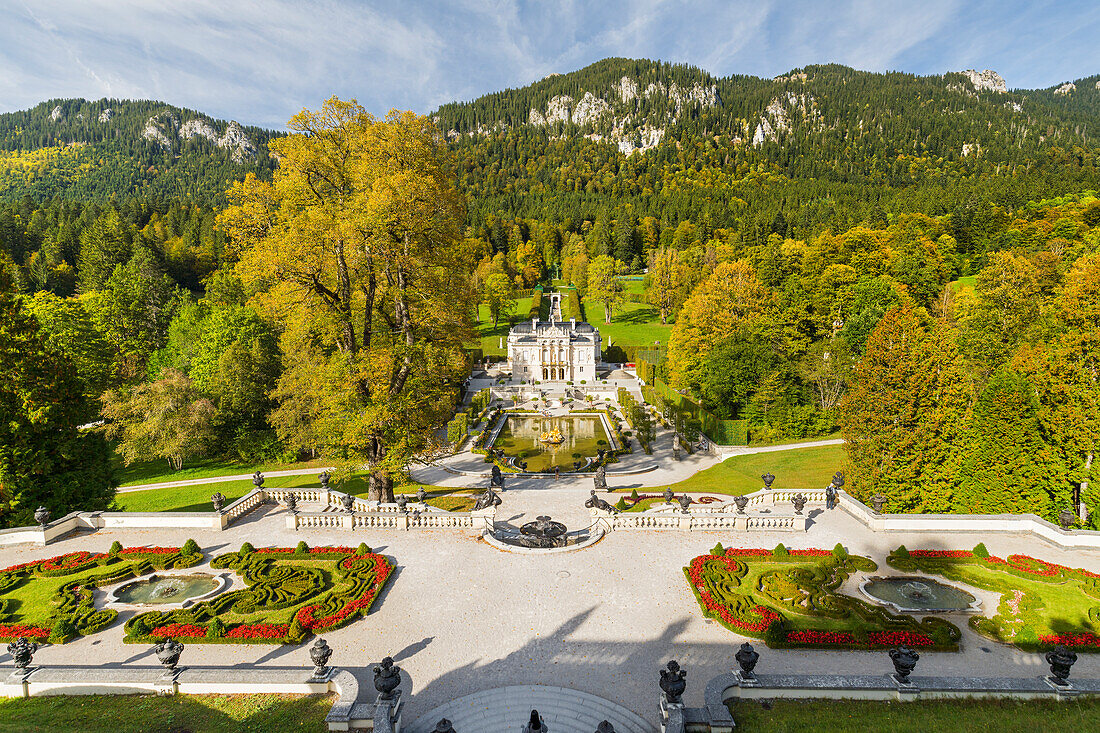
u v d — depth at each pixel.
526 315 184.38
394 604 27.41
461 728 19.14
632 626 25.52
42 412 36.41
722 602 27.05
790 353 84.31
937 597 28.25
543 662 22.81
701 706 19.83
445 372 39.84
